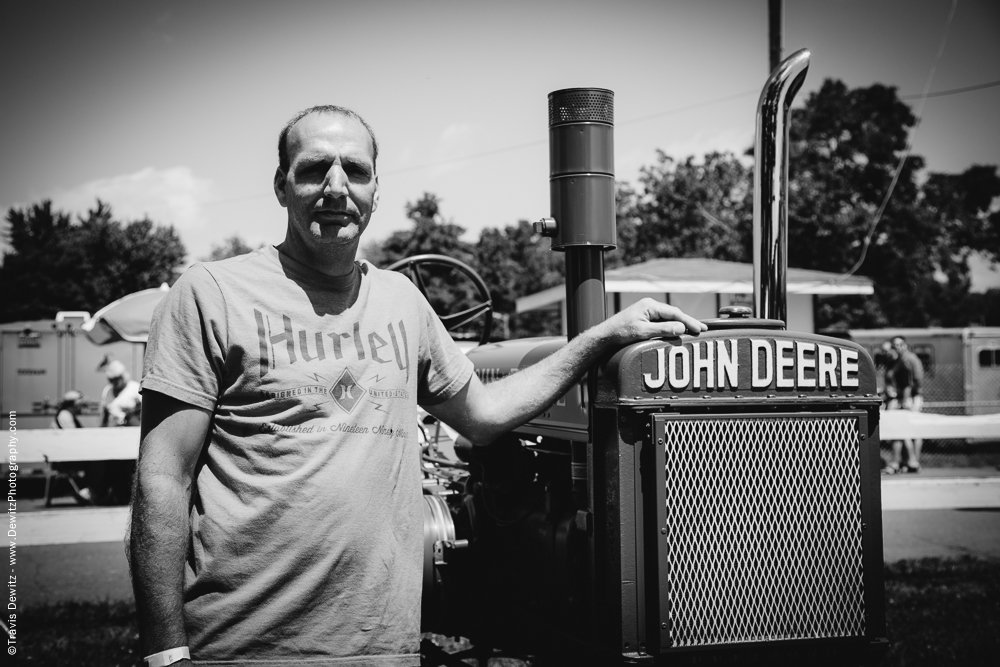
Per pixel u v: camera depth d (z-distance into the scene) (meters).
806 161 32.88
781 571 2.12
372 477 1.82
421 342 2.07
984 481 10.98
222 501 1.78
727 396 2.12
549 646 2.54
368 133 1.96
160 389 1.76
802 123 33.28
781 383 2.16
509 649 2.95
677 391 2.10
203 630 1.75
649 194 34.50
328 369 1.83
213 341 1.79
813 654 2.15
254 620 1.74
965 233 34.69
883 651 2.19
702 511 2.08
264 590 1.74
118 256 44.75
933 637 4.73
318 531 1.75
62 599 5.91
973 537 7.91
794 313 16.91
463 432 2.17
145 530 1.70
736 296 15.50
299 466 1.77
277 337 1.81
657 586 2.05
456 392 2.11
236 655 1.74
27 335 14.40
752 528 2.11
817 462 2.16
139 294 11.95
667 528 2.06
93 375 14.58
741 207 33.91
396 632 1.82
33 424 14.40
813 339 2.20
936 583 6.07
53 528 7.90
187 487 1.78
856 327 33.12
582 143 2.37
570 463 2.60
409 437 1.93
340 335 1.87
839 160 33.34
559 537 2.44
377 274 2.04
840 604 2.16
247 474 1.78
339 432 1.80
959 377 17.38
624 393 2.07
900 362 13.78
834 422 2.17
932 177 35.06
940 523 8.68
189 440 1.77
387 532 1.84
